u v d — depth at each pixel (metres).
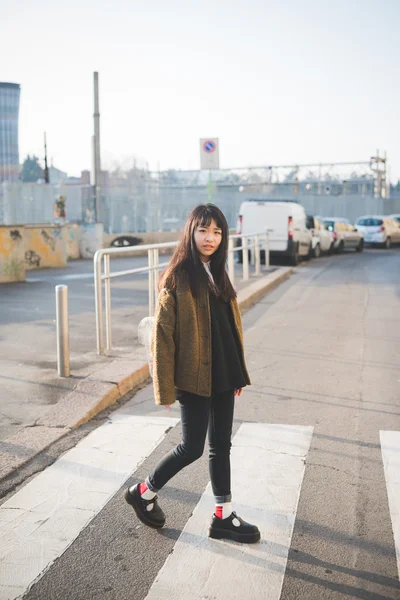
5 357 7.98
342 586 3.34
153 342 3.66
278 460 5.01
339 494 4.41
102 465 4.86
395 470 4.82
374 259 27.05
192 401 3.67
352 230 32.25
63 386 6.68
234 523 3.79
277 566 3.52
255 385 7.19
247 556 3.62
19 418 5.78
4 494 4.38
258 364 8.15
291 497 4.36
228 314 3.82
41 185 28.09
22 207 28.14
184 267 3.68
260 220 22.56
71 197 31.45
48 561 3.56
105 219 30.78
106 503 4.25
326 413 6.20
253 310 12.62
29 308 11.89
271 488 4.50
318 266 23.19
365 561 3.58
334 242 30.06
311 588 3.32
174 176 52.03
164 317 3.62
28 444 5.18
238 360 3.79
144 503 3.87
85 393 6.38
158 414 6.11
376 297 14.52
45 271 19.05
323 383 7.26
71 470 4.77
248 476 4.70
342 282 17.61
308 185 54.41
